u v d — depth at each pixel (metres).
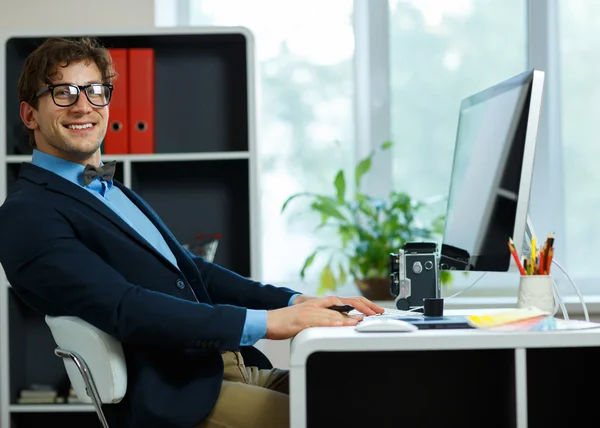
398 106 3.85
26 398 3.10
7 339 3.06
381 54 3.82
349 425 1.91
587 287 3.77
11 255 1.73
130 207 2.14
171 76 3.41
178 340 1.66
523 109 1.78
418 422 1.91
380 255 3.36
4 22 3.56
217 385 1.74
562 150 3.81
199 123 3.41
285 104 3.84
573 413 1.84
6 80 3.11
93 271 1.69
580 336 1.39
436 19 3.86
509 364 1.46
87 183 2.00
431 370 1.91
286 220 3.82
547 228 3.79
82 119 1.98
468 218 2.07
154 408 1.69
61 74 1.96
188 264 2.10
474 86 3.85
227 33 3.20
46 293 1.70
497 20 3.85
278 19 3.86
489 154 1.97
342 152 3.84
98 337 1.67
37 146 2.06
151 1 3.59
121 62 3.21
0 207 1.82
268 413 1.70
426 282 2.09
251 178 3.16
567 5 3.83
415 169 3.84
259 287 2.20
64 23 3.57
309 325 1.67
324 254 3.79
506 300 3.45
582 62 3.82
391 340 1.39
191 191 3.43
